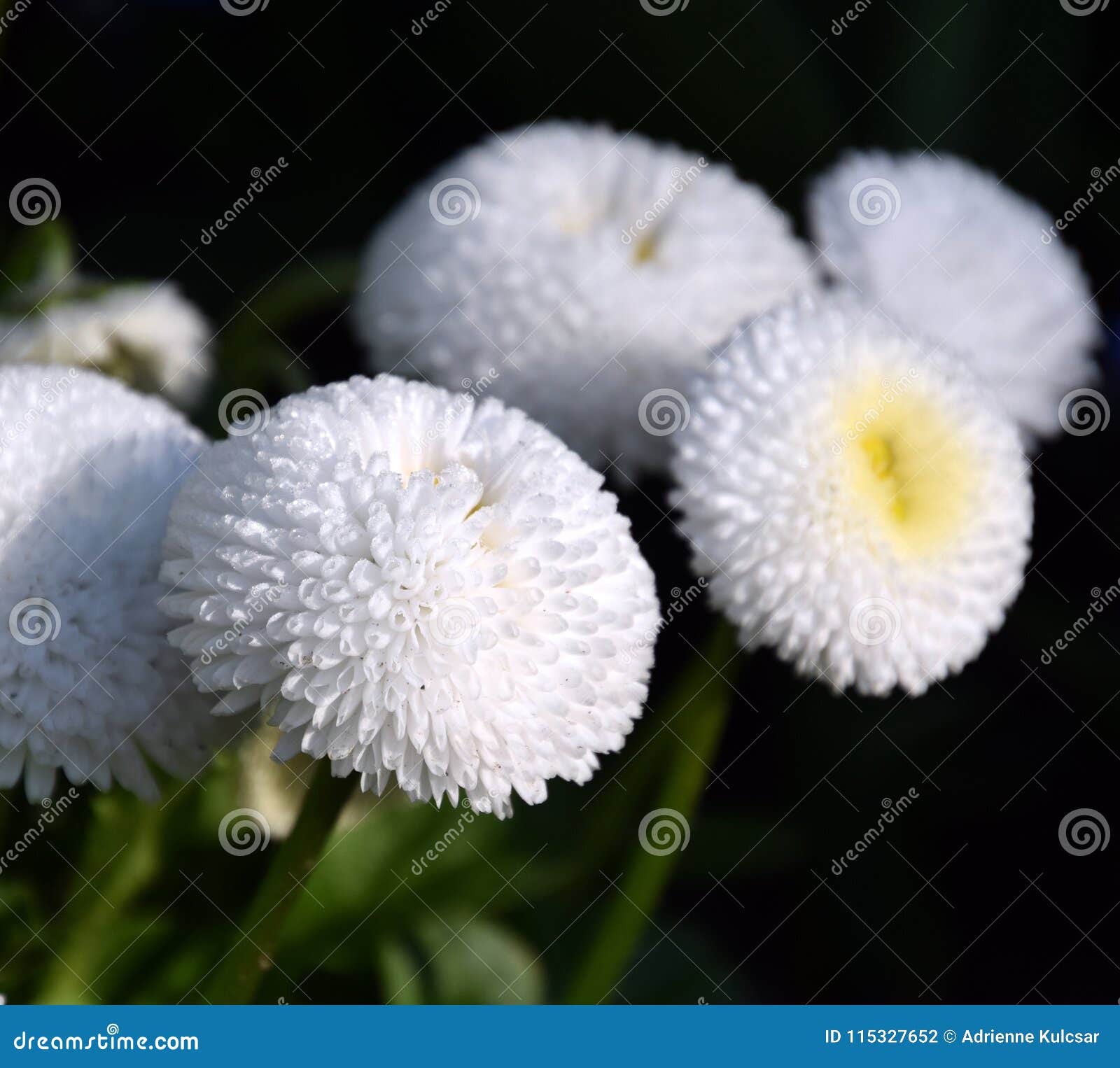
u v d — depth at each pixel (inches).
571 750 10.2
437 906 11.7
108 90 14.9
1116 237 14.5
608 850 11.7
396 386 10.5
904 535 11.2
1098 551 14.0
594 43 14.5
